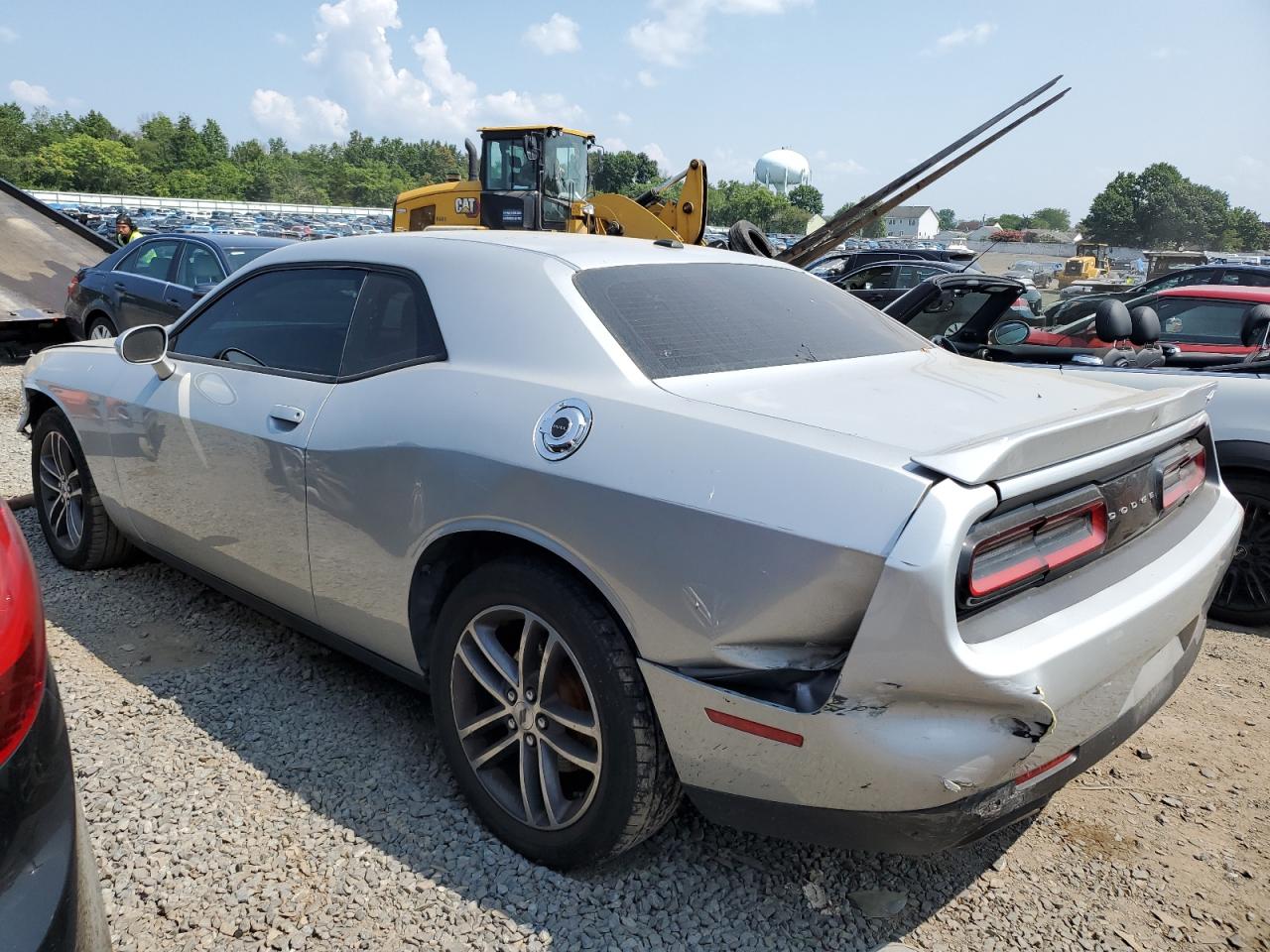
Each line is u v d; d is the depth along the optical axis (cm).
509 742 247
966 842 200
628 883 238
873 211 965
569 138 1395
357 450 270
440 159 17312
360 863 240
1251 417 407
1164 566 229
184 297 865
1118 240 11688
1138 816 277
